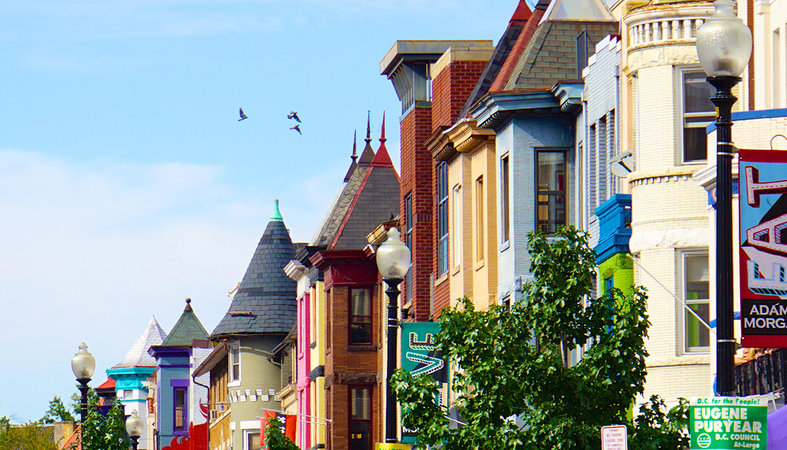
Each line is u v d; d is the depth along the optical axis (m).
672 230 80.62
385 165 158.25
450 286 117.06
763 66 76.88
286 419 155.75
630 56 83.81
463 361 64.81
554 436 60.59
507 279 102.88
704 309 80.19
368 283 151.62
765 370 69.31
